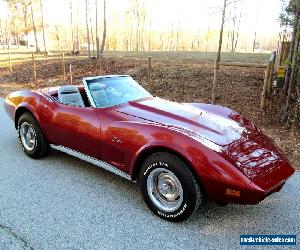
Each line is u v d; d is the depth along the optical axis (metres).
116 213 3.53
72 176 4.43
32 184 4.18
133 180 3.73
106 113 3.99
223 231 3.25
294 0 8.38
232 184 2.97
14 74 18.58
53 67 18.66
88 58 19.62
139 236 3.13
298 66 7.45
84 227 3.26
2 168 4.66
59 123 4.41
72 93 4.55
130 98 4.51
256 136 3.80
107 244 3.00
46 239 3.05
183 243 3.05
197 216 3.52
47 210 3.55
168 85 11.45
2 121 7.36
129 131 3.62
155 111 4.01
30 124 4.84
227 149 3.25
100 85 4.43
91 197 3.87
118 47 69.12
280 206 3.78
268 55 19.92
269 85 8.57
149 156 3.42
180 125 3.60
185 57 18.09
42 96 4.79
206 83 10.95
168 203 3.38
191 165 3.09
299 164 5.06
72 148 4.43
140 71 13.88
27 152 5.04
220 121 3.93
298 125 7.23
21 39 61.22
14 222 3.31
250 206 3.76
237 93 9.70
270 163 3.32
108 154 3.91
